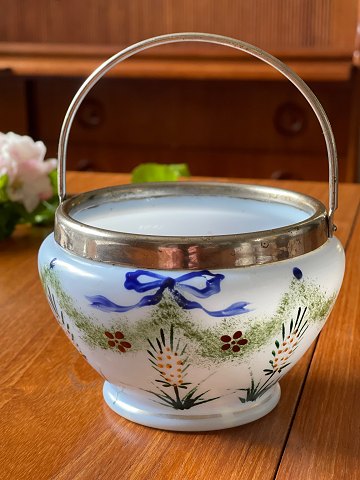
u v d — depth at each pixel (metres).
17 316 0.73
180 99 2.06
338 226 1.04
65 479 0.46
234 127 2.05
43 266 0.51
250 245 0.46
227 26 2.09
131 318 0.46
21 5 2.18
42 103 2.12
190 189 0.61
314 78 1.92
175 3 2.10
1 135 1.05
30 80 2.10
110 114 2.10
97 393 0.57
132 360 0.48
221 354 0.47
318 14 2.03
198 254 0.45
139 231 0.59
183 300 0.45
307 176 2.05
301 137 2.02
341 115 1.98
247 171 2.08
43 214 1.07
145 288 0.45
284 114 2.01
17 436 0.51
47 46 2.11
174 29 2.12
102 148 2.13
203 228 0.60
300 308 0.48
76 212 0.55
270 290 0.46
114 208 0.59
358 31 1.95
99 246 0.47
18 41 2.20
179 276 0.45
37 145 1.05
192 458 0.48
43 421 0.53
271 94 2.01
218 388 0.50
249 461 0.48
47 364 0.63
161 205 0.60
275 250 0.47
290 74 0.51
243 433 0.51
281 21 2.05
